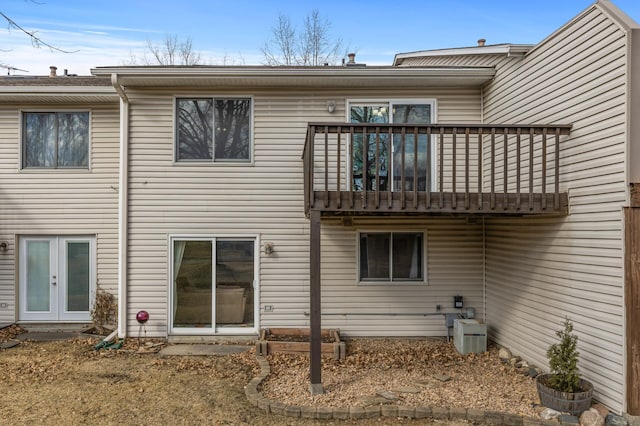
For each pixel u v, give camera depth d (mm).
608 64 4848
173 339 7703
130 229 7793
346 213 6348
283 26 22031
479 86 7910
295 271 7914
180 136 7879
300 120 7871
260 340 7180
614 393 4719
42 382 5758
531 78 6363
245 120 7922
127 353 7062
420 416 4770
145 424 4602
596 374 5008
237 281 7891
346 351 7195
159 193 7805
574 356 4863
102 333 8383
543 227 6141
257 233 7883
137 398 5262
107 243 8836
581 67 5293
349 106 7891
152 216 7801
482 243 8117
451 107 7902
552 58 5871
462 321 7383
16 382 5754
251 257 7922
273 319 7891
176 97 7801
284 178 7883
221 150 7895
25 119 8781
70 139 8828
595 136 5051
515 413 4723
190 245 7871
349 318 7984
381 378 5859
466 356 6953
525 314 6641
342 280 7973
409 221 8031
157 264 7809
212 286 7855
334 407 4871
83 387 5598
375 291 8000
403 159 5645
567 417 4574
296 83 7664
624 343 4586
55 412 4855
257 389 5391
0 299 8781
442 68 7312
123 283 7742
